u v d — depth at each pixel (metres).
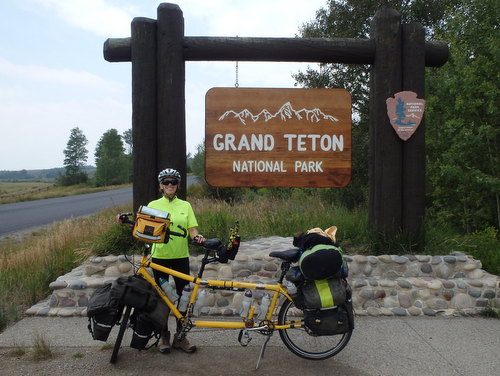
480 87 8.59
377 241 5.84
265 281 5.35
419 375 3.55
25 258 7.16
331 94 5.98
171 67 5.66
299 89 5.98
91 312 3.62
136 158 5.70
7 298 5.51
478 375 3.56
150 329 3.67
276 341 4.24
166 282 3.91
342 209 9.12
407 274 5.54
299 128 5.98
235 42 5.73
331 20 17.42
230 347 4.09
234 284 3.87
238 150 5.96
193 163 23.86
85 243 6.60
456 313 5.09
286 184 5.99
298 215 8.02
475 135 8.73
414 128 5.74
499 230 8.48
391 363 3.78
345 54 5.83
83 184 81.75
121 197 35.69
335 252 3.59
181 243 4.08
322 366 3.71
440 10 15.70
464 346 4.15
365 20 16.66
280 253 3.84
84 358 3.81
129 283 3.67
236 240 3.88
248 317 3.79
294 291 3.86
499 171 8.77
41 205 29.14
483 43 8.82
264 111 5.97
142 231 3.72
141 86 5.66
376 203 5.90
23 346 4.02
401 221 5.91
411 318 4.98
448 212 10.02
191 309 3.90
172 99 5.66
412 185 5.82
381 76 5.80
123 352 3.93
